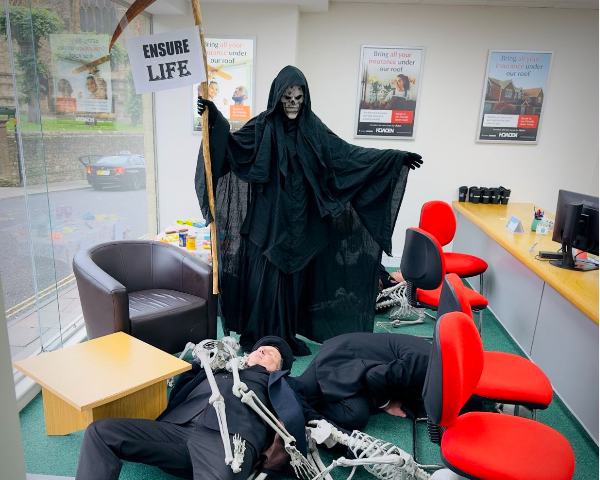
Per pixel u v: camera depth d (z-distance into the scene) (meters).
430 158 4.69
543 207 4.79
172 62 2.24
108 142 3.51
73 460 2.09
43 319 2.71
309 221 3.00
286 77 2.73
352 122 4.63
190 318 2.79
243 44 4.10
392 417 2.49
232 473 1.73
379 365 2.32
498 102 4.54
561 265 2.85
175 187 4.42
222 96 4.21
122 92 3.69
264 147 2.83
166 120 4.27
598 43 4.41
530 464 1.50
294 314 3.10
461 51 4.45
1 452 1.38
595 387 2.28
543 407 1.93
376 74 4.50
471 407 2.32
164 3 3.61
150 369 2.11
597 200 2.72
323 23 4.41
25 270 2.57
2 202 2.35
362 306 3.18
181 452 1.83
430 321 3.66
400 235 4.90
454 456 1.55
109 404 2.00
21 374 2.55
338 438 2.01
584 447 2.31
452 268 3.42
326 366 2.34
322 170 2.90
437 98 4.55
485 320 3.68
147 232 4.38
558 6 4.26
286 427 1.92
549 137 4.62
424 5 4.36
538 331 2.91
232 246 3.09
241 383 1.93
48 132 2.79
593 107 4.55
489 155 4.68
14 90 2.29
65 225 3.06
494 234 3.55
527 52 4.42
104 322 2.55
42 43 2.66
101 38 3.32
